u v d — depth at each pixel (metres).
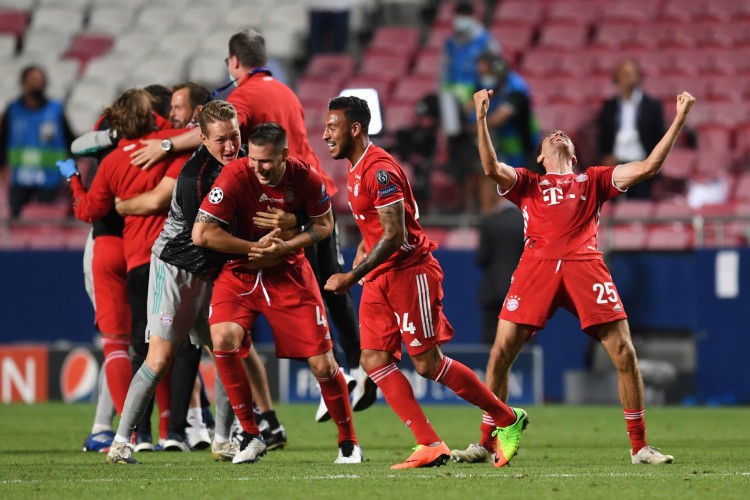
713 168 57.28
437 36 70.06
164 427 29.39
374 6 74.12
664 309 45.81
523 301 24.23
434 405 45.50
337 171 59.88
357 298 46.94
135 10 76.69
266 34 71.56
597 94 63.91
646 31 67.69
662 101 62.84
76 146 28.95
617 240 51.09
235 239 23.44
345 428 24.98
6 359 47.34
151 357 24.78
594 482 21.03
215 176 24.31
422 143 53.34
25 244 55.75
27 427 36.22
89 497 19.45
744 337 45.09
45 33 74.88
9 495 19.72
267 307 24.09
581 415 40.56
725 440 31.77
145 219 27.28
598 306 23.84
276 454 27.89
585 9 70.06
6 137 55.78
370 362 24.05
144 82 70.38
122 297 28.23
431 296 23.67
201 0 76.12
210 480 21.55
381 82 66.38
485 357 43.62
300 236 23.81
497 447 24.31
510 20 69.50
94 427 29.06
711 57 65.19
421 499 18.91
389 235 22.73
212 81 70.19
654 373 45.19
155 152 26.72
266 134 23.02
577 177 24.28
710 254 45.44
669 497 19.09
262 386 28.88
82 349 47.09
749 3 68.56
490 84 51.16
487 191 50.44
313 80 67.19
